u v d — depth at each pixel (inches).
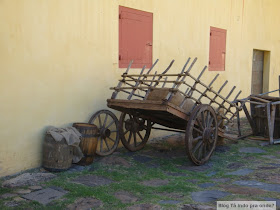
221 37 384.5
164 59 302.5
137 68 276.2
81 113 234.4
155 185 184.2
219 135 258.7
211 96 375.6
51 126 216.1
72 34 223.9
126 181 188.1
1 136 190.9
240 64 425.7
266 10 472.1
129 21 266.5
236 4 406.6
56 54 215.6
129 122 249.9
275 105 292.7
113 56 253.9
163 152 257.8
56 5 213.0
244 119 426.9
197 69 346.0
